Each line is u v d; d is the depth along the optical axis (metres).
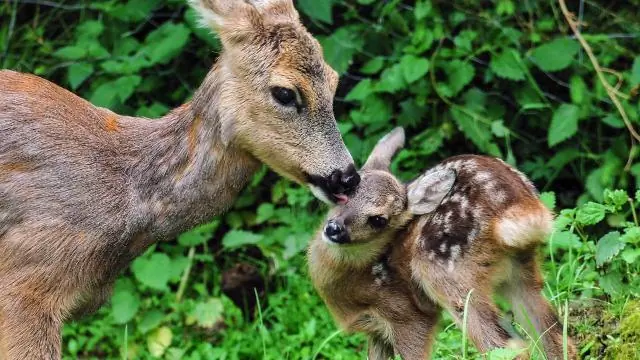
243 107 8.93
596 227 12.53
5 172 8.76
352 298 10.06
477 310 9.24
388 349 10.20
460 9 13.45
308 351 11.49
